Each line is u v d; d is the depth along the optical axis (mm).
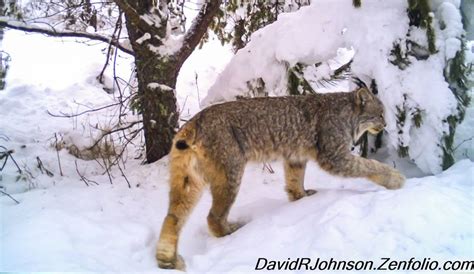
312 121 2115
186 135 1903
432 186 1954
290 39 2561
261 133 2041
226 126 1961
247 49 2789
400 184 2086
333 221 1788
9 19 2594
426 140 2297
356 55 2391
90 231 1865
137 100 2711
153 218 2131
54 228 1812
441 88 2256
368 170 2098
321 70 2611
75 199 2201
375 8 2416
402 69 2328
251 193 2410
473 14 2324
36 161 2732
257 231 1886
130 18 2535
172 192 1885
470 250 1624
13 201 2205
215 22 3232
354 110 2178
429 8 2275
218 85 2873
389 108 2293
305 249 1721
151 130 2715
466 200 1857
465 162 2256
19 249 1686
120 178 2559
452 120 2275
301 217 1926
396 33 2336
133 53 2777
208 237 2023
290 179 2203
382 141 2582
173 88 2713
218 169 1934
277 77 2629
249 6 3289
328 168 2143
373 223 1762
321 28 2523
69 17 3340
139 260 1795
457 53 2271
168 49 2631
